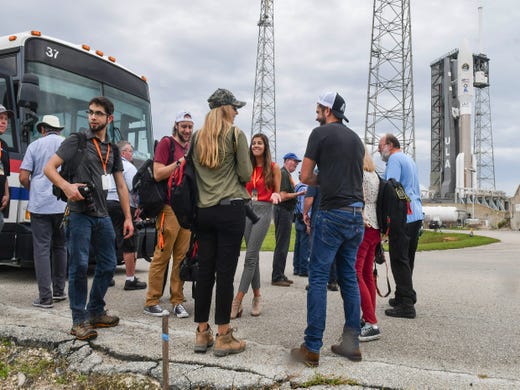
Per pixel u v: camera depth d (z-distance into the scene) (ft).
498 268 32.60
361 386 10.32
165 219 16.29
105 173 14.12
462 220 205.67
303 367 11.28
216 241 12.50
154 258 16.58
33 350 12.96
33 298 19.10
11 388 11.56
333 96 12.72
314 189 16.43
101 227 13.88
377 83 171.42
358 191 12.21
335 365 11.44
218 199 12.05
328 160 12.08
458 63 286.87
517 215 185.57
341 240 11.87
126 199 14.96
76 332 13.12
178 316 16.33
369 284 14.52
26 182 17.94
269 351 12.38
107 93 27.17
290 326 15.26
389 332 14.79
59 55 24.63
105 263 14.17
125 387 10.98
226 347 12.05
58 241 18.63
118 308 17.62
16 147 22.30
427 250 54.44
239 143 12.35
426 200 281.74
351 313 12.05
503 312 17.76
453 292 22.24
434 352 12.73
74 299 13.30
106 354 12.51
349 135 12.31
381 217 14.38
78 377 11.62
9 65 23.36
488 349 13.02
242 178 12.43
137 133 29.07
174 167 15.56
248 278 16.48
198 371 11.09
